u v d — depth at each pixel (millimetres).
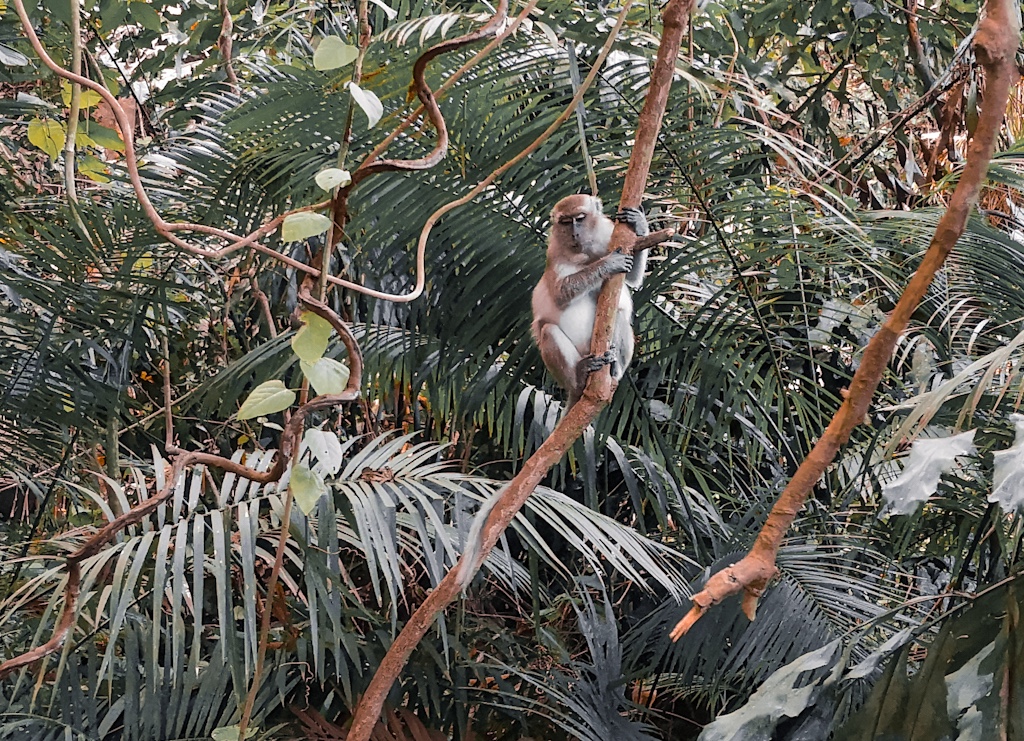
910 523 3486
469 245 3504
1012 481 2012
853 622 3320
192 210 3992
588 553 2934
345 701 3424
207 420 4367
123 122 2096
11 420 3818
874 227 3744
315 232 2061
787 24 4914
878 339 1878
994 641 2279
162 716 3123
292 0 5148
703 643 3412
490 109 3354
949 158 5465
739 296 3643
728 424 3834
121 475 4637
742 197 3449
